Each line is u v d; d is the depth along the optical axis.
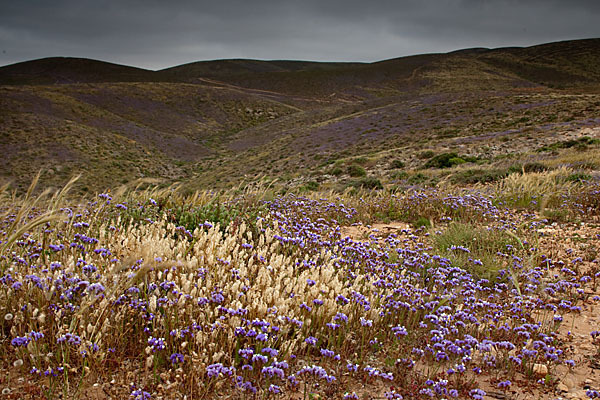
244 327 3.61
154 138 83.75
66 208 5.12
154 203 6.71
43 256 4.27
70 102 93.75
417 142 50.34
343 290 4.29
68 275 3.58
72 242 4.48
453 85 152.12
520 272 5.86
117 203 6.54
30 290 3.48
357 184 22.19
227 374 3.28
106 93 110.12
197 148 83.75
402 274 5.39
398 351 3.94
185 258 4.44
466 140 44.41
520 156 32.66
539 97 63.72
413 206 10.83
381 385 3.46
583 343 4.11
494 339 4.25
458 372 3.47
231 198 8.80
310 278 4.51
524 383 3.49
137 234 4.92
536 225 8.64
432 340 3.88
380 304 4.48
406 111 73.69
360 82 169.25
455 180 20.42
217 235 4.86
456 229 7.87
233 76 187.75
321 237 6.84
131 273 3.57
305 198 11.04
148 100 113.81
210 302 3.78
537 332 4.27
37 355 3.08
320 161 51.75
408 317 4.52
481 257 6.47
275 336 3.60
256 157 66.75
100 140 71.56
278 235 5.56
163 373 3.22
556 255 6.76
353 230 9.28
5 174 53.25
